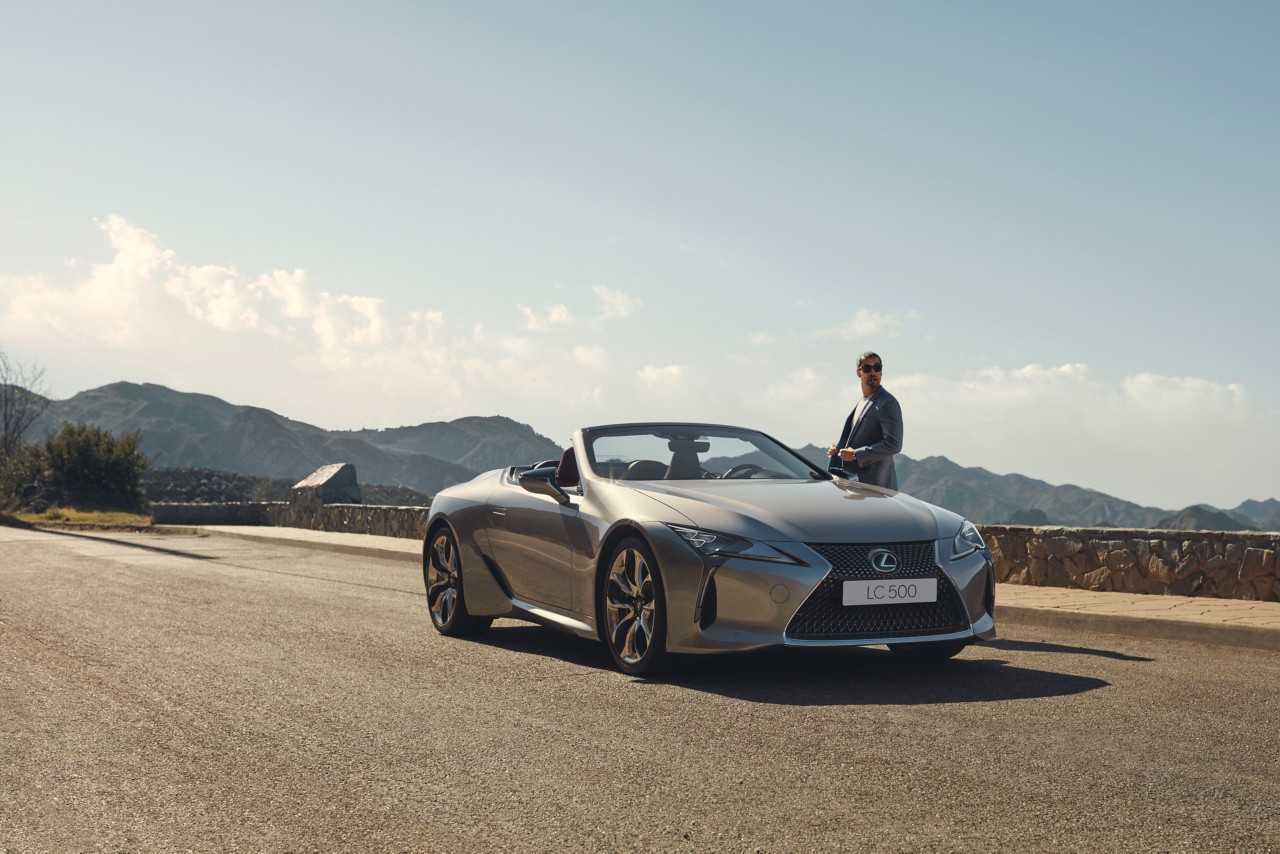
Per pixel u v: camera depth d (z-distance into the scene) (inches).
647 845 117.9
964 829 121.3
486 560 275.7
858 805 130.7
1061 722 175.0
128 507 1475.1
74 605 346.0
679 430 271.9
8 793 141.1
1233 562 344.5
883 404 293.6
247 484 1971.0
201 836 123.0
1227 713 182.7
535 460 312.5
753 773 145.6
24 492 1434.5
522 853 116.0
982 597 219.3
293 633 285.6
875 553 206.8
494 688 209.0
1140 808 128.4
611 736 168.1
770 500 223.3
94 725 178.5
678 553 211.9
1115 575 372.2
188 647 260.2
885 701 193.3
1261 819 124.2
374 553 615.5
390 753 158.9
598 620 233.6
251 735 170.9
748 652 203.8
